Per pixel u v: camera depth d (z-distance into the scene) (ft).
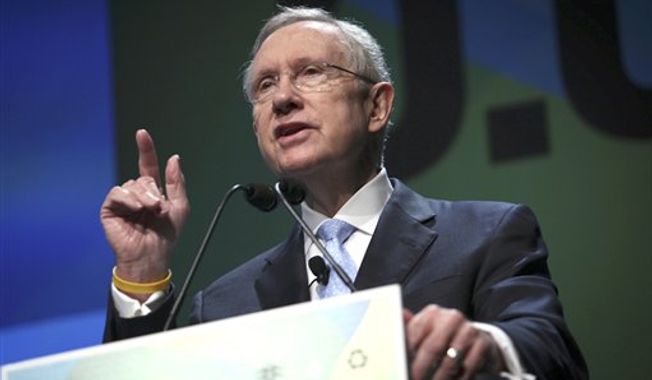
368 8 28.14
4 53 29.96
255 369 10.23
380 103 17.38
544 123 26.14
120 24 29.94
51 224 28.86
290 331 10.25
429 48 27.50
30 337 28.17
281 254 16.83
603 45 26.16
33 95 29.71
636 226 24.98
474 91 26.91
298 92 16.51
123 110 29.45
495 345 11.01
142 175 16.37
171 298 15.51
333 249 16.08
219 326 10.48
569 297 25.05
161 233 15.85
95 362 10.77
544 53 26.58
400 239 15.78
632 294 24.68
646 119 25.49
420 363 10.43
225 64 29.12
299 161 16.14
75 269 28.45
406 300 14.99
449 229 15.83
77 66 29.81
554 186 25.70
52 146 29.37
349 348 10.00
